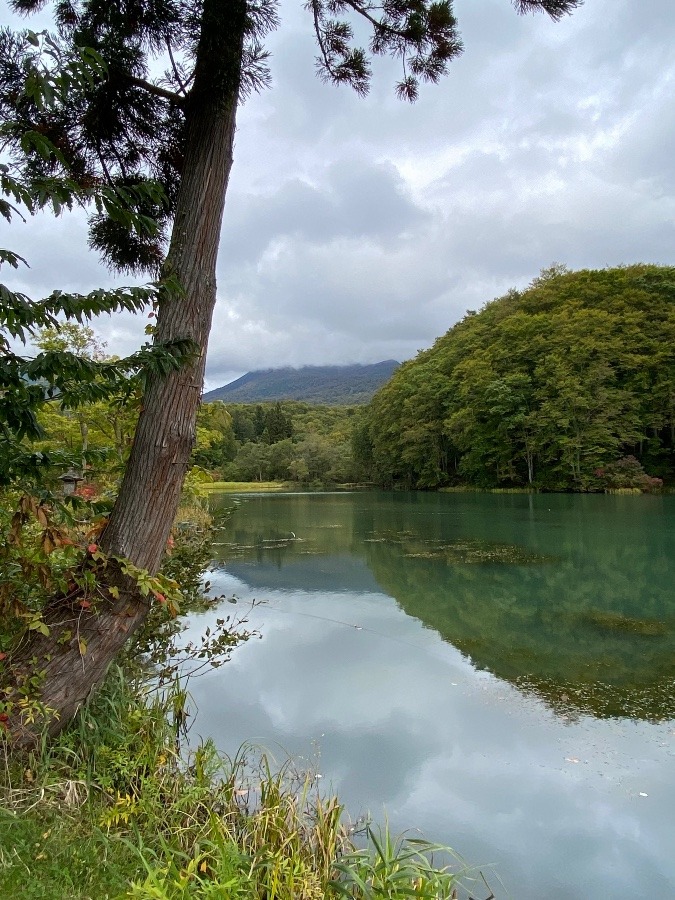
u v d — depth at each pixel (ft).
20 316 6.36
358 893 7.06
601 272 140.05
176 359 7.83
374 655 18.43
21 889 5.26
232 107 9.14
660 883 8.30
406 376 157.28
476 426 121.70
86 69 6.17
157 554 8.48
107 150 10.57
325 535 48.98
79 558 8.82
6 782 7.04
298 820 8.30
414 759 11.69
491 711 14.21
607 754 12.09
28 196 5.83
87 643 7.90
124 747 8.72
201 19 8.75
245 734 12.55
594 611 24.48
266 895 6.65
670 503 77.61
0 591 7.40
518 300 153.48
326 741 12.38
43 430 7.15
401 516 66.33
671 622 22.80
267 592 27.35
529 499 91.04
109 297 7.08
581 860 8.79
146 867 5.81
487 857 8.82
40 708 7.30
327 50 12.67
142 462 8.39
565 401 106.11
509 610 24.59
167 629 12.66
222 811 8.42
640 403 105.29
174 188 11.06
